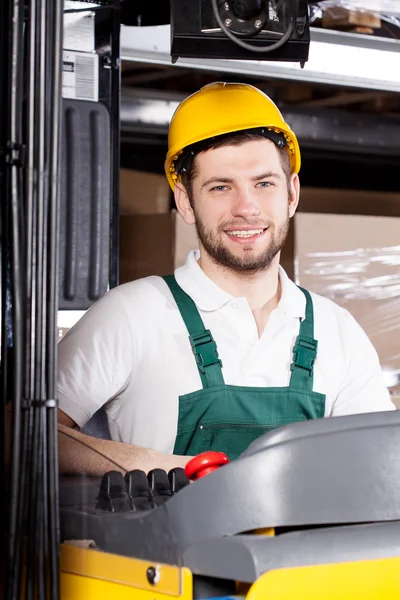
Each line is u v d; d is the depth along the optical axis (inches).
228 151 82.8
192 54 69.4
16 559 48.8
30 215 49.6
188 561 44.1
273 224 84.2
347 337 89.4
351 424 45.6
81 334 83.8
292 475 43.8
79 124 93.9
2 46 52.6
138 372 83.6
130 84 119.7
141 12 99.1
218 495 43.6
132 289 86.1
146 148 134.7
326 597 43.0
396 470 45.9
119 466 58.9
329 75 116.1
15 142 50.6
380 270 124.7
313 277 121.7
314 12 110.9
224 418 81.2
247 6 67.1
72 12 93.4
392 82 119.0
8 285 53.6
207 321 84.2
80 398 81.7
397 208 157.9
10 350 54.4
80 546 51.8
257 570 41.0
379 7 111.9
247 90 85.1
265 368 83.7
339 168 152.8
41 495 49.1
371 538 45.1
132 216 126.9
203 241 85.6
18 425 49.0
